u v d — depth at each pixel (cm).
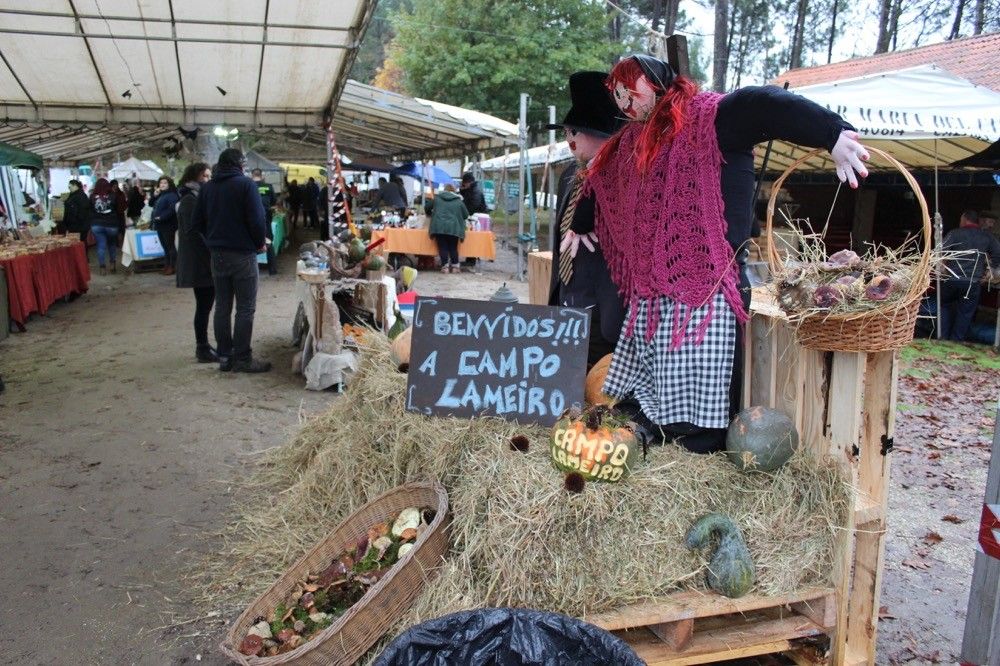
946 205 1142
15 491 373
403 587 223
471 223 1432
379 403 299
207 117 984
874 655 241
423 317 274
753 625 231
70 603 277
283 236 1612
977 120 784
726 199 231
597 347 294
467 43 2325
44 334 762
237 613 272
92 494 371
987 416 564
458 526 231
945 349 795
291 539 306
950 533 366
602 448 219
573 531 216
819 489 228
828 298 206
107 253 1296
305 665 212
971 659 231
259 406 515
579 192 275
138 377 589
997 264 810
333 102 915
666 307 242
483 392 268
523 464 232
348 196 1638
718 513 227
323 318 557
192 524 340
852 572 239
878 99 804
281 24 696
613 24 2714
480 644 190
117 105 947
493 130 1255
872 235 1242
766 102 212
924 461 467
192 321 834
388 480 284
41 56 745
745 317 234
